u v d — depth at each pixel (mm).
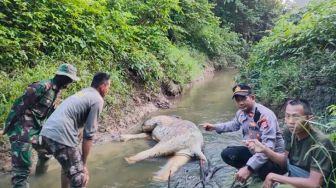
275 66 8148
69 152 3652
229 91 11078
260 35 24406
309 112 3039
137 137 6293
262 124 3969
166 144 5453
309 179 2943
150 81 8891
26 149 3916
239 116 4363
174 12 14930
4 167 4691
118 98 7379
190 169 4859
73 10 7250
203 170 4742
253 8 23938
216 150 5535
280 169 3875
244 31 23406
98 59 7430
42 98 4031
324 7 7379
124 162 5125
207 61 17094
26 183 3938
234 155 4355
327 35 6957
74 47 7074
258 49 9734
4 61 5949
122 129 6758
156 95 8906
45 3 7066
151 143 6043
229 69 18703
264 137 3916
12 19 6473
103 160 5191
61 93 5961
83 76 6496
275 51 8484
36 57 6355
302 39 7449
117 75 7594
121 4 9812
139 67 8523
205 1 16812
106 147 5770
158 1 10930
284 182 3068
